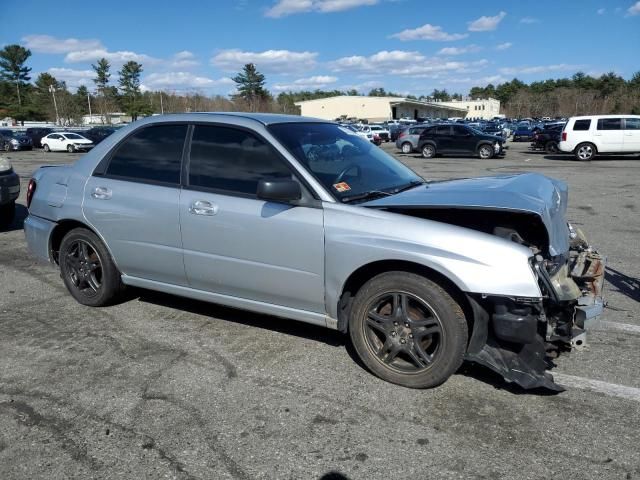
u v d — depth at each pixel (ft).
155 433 9.48
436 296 10.27
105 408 10.27
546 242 10.79
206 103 247.91
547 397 10.52
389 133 139.13
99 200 14.26
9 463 8.72
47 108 287.48
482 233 10.14
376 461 8.70
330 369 11.74
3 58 301.43
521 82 463.42
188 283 13.44
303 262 11.44
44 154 110.73
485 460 8.68
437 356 10.47
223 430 9.55
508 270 9.68
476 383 11.07
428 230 10.30
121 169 14.24
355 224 10.87
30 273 19.26
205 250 12.69
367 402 10.41
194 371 11.69
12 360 12.30
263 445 9.13
